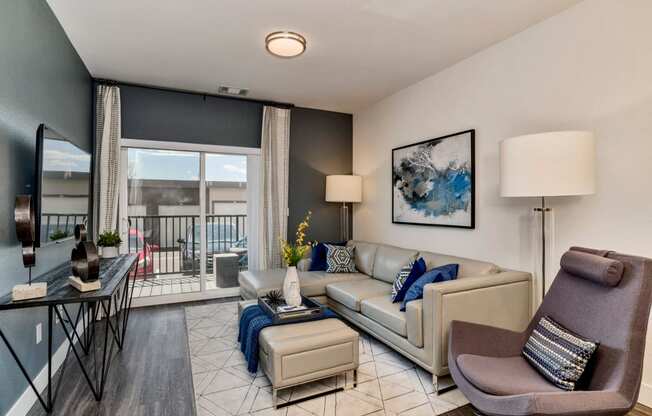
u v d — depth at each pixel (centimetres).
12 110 199
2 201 188
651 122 212
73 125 320
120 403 217
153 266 444
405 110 425
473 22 274
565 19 256
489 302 248
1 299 180
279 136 485
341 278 390
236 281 484
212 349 299
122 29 285
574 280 197
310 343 220
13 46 200
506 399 151
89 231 375
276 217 480
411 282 284
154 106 424
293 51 305
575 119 251
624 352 153
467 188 335
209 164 467
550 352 178
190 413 207
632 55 220
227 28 284
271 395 227
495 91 310
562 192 205
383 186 468
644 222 215
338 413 208
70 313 295
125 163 421
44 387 234
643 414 203
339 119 537
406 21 272
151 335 330
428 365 232
